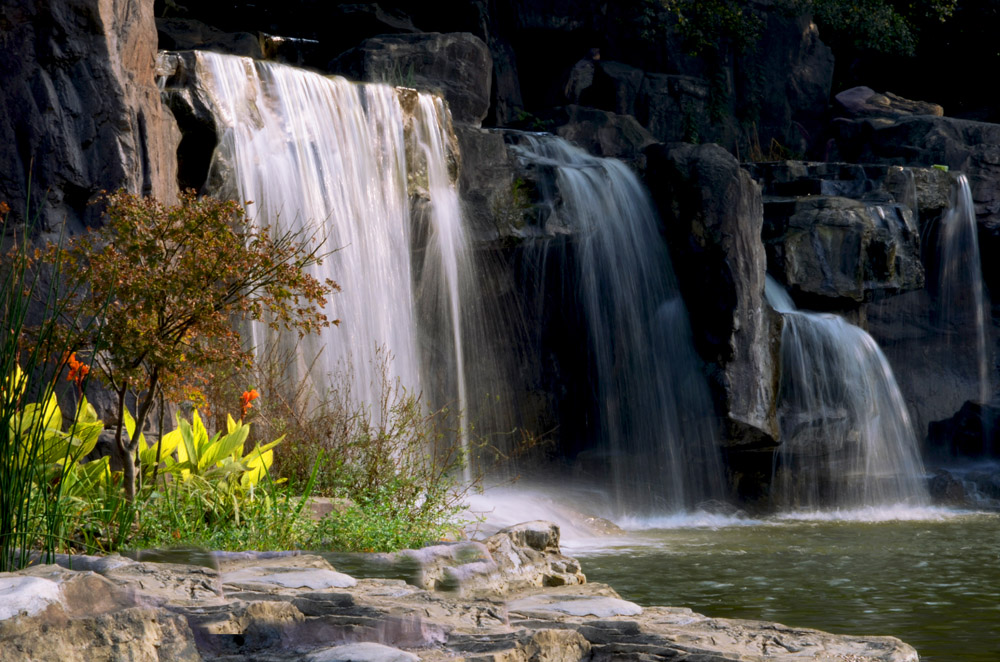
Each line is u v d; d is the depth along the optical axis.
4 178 10.26
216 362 8.16
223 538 7.93
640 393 19.00
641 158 19.88
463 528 10.46
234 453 9.20
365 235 14.84
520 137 19.50
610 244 18.92
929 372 24.39
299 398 11.83
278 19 22.88
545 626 5.84
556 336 19.77
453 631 5.43
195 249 7.85
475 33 24.38
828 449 19.59
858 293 20.61
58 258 6.86
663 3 25.47
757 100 26.75
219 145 12.80
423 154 16.14
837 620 8.66
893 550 13.23
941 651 7.52
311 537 8.36
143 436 9.32
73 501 7.30
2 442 5.46
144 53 11.36
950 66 32.06
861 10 28.14
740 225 18.55
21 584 4.07
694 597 9.71
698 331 18.66
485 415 18.22
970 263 24.09
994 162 24.59
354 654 4.86
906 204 21.94
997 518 17.83
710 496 18.67
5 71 10.38
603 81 25.47
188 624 4.72
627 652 5.46
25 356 9.09
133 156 10.76
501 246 17.78
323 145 14.37
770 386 18.70
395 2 24.17
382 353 14.82
